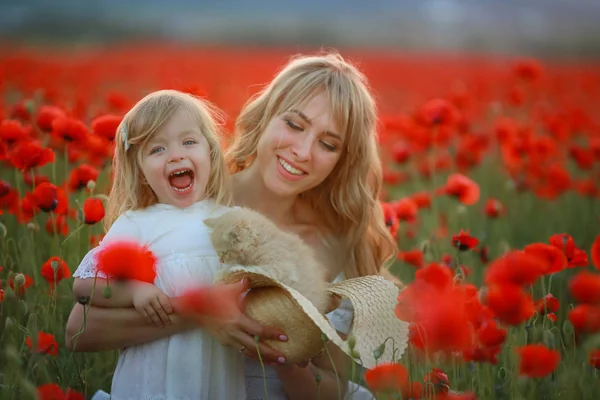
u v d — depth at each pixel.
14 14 30.16
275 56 20.58
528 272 2.56
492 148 7.77
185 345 2.98
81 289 2.98
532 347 2.53
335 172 3.79
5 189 3.97
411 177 6.79
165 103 3.19
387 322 3.00
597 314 2.52
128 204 3.24
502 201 6.62
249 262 2.88
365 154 3.72
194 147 3.20
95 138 4.60
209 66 15.97
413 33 33.34
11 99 9.10
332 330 2.66
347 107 3.53
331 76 3.56
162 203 3.23
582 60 24.50
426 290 2.58
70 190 4.11
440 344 2.55
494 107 8.18
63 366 3.37
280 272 2.86
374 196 3.92
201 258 3.08
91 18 30.77
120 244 2.82
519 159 6.15
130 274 2.81
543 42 30.23
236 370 3.12
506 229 5.76
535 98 11.67
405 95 14.16
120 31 29.73
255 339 2.70
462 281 3.34
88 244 4.07
